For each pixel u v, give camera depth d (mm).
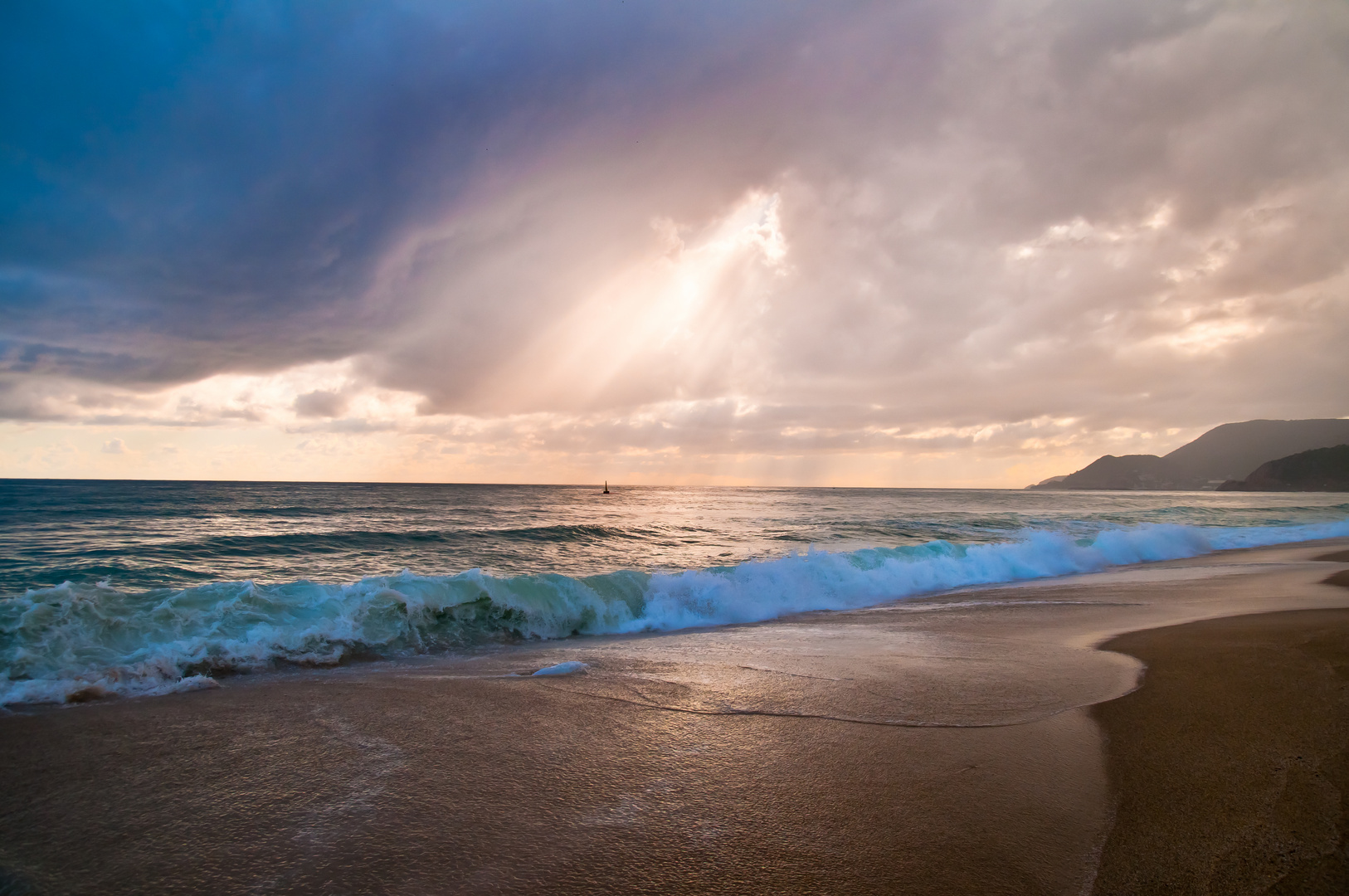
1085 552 16875
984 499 80750
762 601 10664
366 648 7066
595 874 2539
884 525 28672
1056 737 4059
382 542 19531
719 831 2904
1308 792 3092
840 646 7184
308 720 4457
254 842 2789
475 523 29594
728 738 4133
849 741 4059
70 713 4574
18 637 5762
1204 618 8438
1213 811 2982
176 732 4188
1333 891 2316
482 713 4637
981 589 12633
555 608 8984
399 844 2779
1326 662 5492
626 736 4164
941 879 2484
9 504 33312
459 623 8086
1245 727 4043
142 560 14617
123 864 2590
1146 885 2416
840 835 2859
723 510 44219
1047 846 2732
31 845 2732
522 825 2967
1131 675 5465
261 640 6555
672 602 10031
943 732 4203
